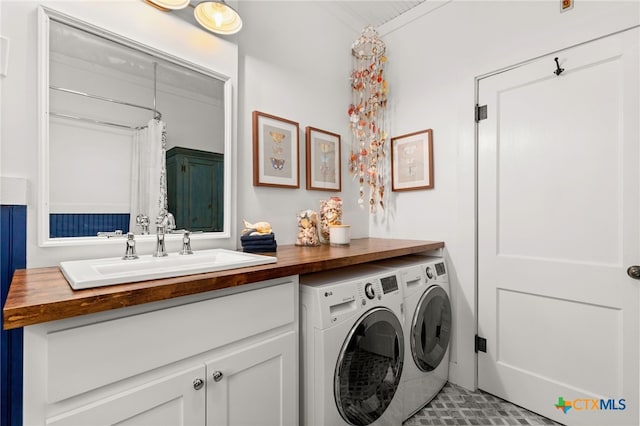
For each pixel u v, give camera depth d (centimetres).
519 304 176
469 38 195
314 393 118
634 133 140
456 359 198
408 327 157
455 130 203
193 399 89
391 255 162
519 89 175
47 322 66
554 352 163
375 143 239
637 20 139
